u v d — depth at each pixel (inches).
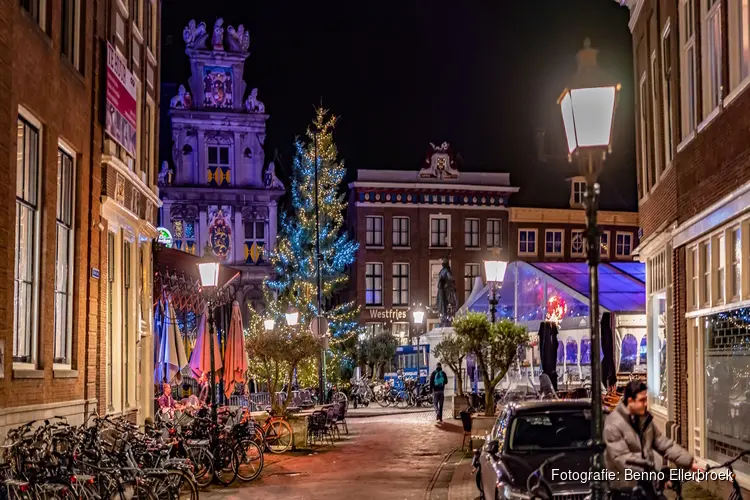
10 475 396.2
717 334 548.1
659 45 724.7
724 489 498.9
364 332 2223.2
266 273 2126.0
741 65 489.7
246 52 2149.4
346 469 752.3
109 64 709.3
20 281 529.7
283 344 947.3
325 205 1980.8
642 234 821.9
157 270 943.7
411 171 2380.7
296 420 918.4
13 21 494.3
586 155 321.1
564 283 1279.5
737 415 505.7
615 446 319.0
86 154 655.1
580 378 1302.9
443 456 844.0
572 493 374.3
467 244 2395.4
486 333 901.2
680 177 635.5
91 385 654.5
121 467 462.6
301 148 2034.9
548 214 2401.6
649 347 786.2
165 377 906.7
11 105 490.9
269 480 688.4
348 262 2194.9
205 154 2119.8
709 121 544.4
